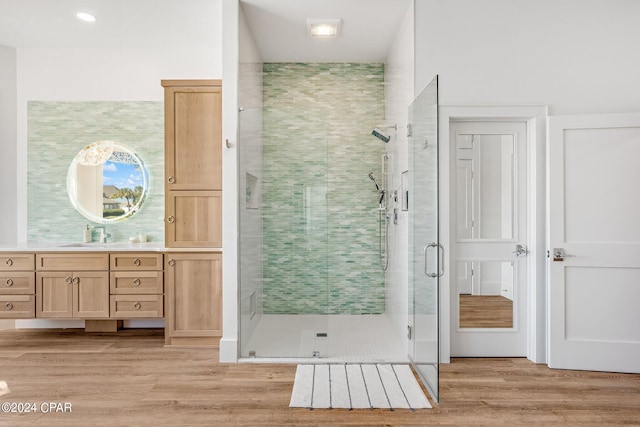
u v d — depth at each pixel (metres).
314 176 3.10
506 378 2.66
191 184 3.24
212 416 2.16
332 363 2.93
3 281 3.34
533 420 2.13
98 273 3.34
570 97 2.94
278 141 3.11
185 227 3.25
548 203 2.85
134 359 3.00
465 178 3.08
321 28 3.42
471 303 3.07
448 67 2.96
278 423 2.09
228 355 2.94
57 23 3.37
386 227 4.08
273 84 4.19
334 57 4.07
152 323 3.88
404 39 3.26
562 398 2.38
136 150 3.92
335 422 2.10
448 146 2.96
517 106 2.95
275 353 3.02
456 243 3.07
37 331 3.77
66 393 2.43
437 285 2.28
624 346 2.75
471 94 2.96
